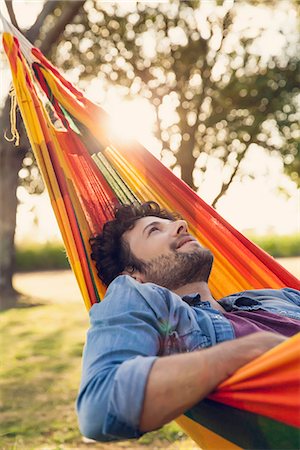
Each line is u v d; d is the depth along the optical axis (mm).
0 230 14227
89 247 2898
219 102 16000
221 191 16453
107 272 2707
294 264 20094
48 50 11578
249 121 16031
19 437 4836
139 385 1835
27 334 9648
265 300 2684
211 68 15992
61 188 3084
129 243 2613
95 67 15234
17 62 3381
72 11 11406
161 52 15883
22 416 5371
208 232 3205
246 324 2330
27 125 3242
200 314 2295
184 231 2588
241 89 15812
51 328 10188
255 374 1867
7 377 6785
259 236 25375
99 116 3441
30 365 7379
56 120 3486
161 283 2514
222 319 2297
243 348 1955
